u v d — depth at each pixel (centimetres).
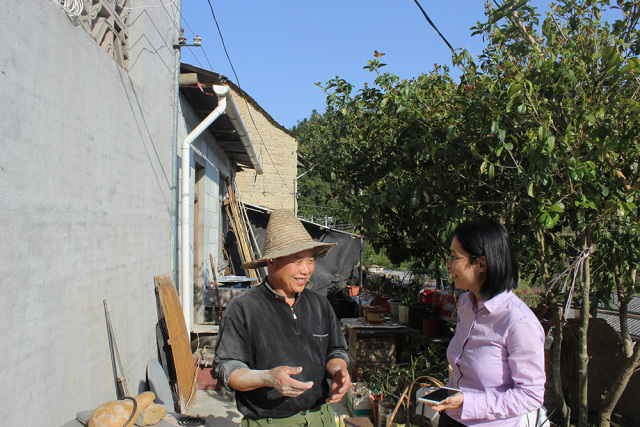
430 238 491
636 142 299
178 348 461
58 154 261
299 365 220
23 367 221
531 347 191
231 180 1184
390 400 422
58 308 259
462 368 215
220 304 737
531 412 203
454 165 377
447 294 554
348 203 588
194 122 714
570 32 348
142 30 439
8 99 213
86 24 317
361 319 573
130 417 255
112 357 339
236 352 213
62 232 265
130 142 396
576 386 438
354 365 532
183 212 575
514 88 287
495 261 201
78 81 289
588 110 298
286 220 235
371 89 475
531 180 298
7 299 210
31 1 234
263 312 221
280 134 2216
